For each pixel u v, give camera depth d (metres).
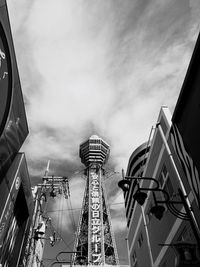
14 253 18.00
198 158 10.15
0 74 12.42
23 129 17.11
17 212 18.89
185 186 13.96
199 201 10.80
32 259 19.17
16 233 18.77
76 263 36.75
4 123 13.36
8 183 15.26
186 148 11.18
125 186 10.72
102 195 94.62
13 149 15.98
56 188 24.72
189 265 10.18
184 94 11.16
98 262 70.69
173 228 15.20
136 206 23.58
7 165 15.48
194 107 10.37
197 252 11.02
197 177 10.40
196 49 9.99
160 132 17.84
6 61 13.05
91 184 97.56
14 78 14.30
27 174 18.59
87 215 89.12
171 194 15.98
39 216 22.77
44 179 24.66
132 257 24.30
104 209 89.81
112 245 77.50
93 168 105.75
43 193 23.89
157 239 17.80
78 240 80.06
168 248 15.70
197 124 10.13
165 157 17.02
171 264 15.13
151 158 19.94
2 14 12.25
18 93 15.56
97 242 76.94
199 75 10.02
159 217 10.44
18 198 18.39
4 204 14.70
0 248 14.95
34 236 19.78
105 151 116.12
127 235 27.00
